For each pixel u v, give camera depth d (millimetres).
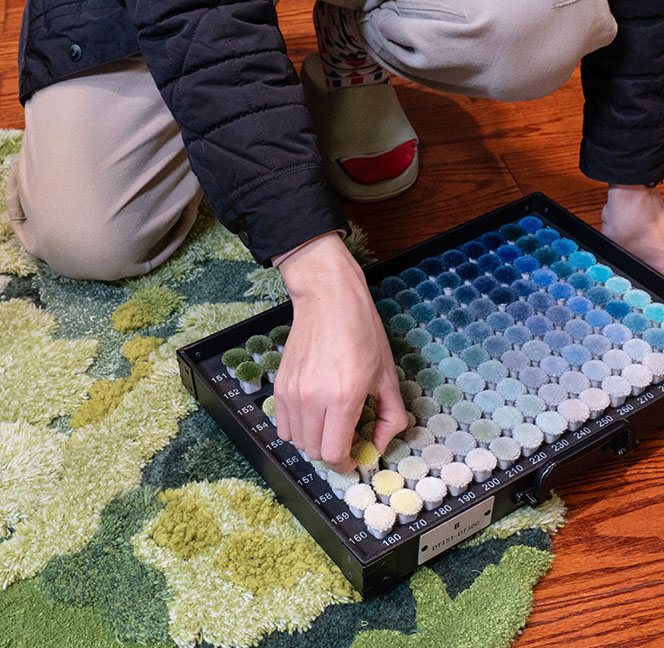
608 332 945
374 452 810
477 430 854
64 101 1033
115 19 974
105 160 1037
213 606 787
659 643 760
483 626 757
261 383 930
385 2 954
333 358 709
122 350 1043
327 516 773
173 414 963
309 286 750
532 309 982
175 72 754
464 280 1034
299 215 743
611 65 919
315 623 781
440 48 896
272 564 817
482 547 835
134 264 1104
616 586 808
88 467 906
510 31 855
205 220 1216
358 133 1244
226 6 742
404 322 975
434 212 1237
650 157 957
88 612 792
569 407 860
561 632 774
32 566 826
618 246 1027
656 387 907
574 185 1268
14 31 1589
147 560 827
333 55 1221
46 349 1034
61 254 1077
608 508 875
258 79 748
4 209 1235
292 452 861
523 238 1076
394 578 787
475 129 1378
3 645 769
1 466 911
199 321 1062
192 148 777
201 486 890
